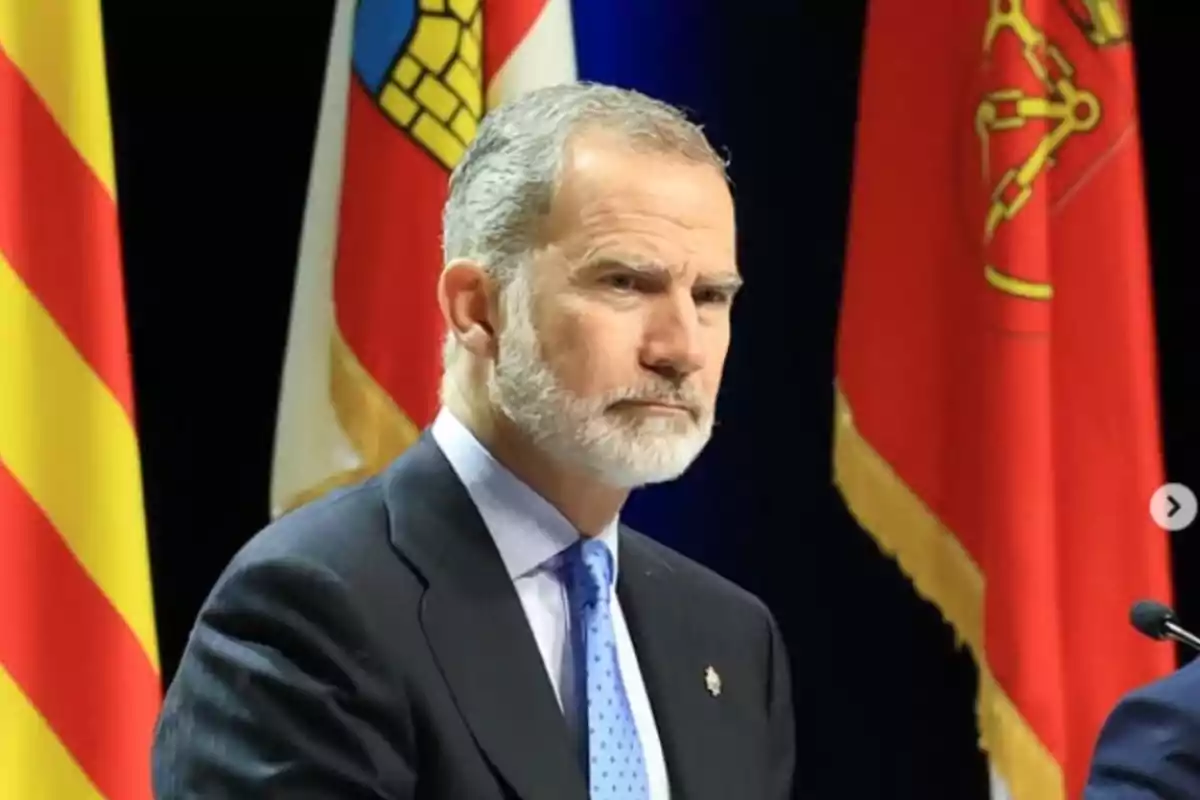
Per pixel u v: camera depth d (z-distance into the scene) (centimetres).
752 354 1016
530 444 475
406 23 802
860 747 1012
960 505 885
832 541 1020
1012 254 868
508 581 477
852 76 1028
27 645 702
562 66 817
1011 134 873
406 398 786
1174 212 1045
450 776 438
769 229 1020
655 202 460
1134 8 1047
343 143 809
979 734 872
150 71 900
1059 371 902
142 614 722
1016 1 880
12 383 709
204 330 900
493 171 477
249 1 919
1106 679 886
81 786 703
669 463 461
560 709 463
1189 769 571
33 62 727
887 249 905
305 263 812
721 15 1027
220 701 436
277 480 796
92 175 726
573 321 455
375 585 454
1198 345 1040
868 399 902
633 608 534
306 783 418
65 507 712
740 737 530
